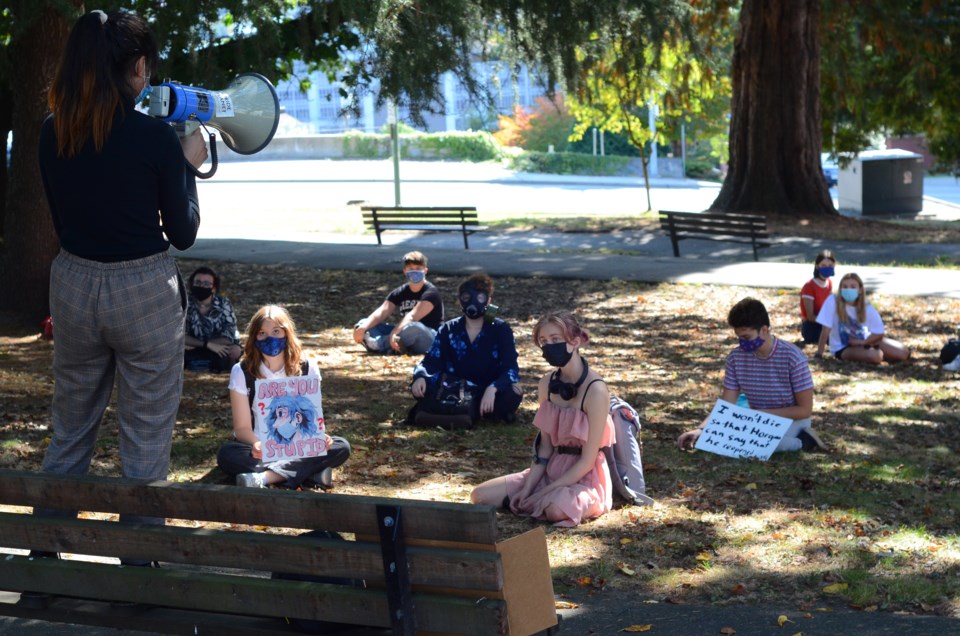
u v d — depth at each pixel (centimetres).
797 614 491
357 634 332
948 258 2092
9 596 379
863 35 2920
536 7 1839
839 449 836
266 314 656
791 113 2789
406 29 1555
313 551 317
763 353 822
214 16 1345
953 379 1135
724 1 2828
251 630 337
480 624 301
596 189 5588
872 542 611
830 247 2270
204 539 331
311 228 3023
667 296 1658
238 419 669
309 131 8262
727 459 797
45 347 1178
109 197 347
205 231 2923
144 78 352
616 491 683
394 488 706
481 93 1669
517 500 654
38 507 357
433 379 873
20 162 1266
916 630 466
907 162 3803
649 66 2277
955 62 2950
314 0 1465
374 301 1641
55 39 1245
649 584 541
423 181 5875
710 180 6738
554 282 1783
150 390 367
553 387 645
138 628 350
